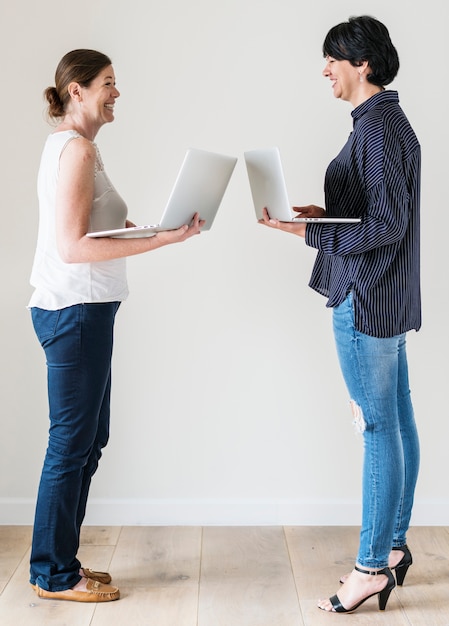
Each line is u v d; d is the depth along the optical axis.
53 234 2.21
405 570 2.38
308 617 2.20
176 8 2.73
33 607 2.25
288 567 2.52
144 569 2.50
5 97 2.73
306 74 2.74
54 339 2.21
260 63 2.74
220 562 2.56
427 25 2.72
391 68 2.14
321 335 2.84
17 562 2.54
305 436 2.87
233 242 2.80
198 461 2.88
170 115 2.75
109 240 2.13
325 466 2.88
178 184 1.96
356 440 2.87
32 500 2.88
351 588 2.21
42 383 2.84
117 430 2.87
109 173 2.77
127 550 2.65
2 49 2.72
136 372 2.85
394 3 2.72
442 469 2.87
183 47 2.73
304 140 2.76
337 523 2.88
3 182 2.76
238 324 2.84
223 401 2.86
